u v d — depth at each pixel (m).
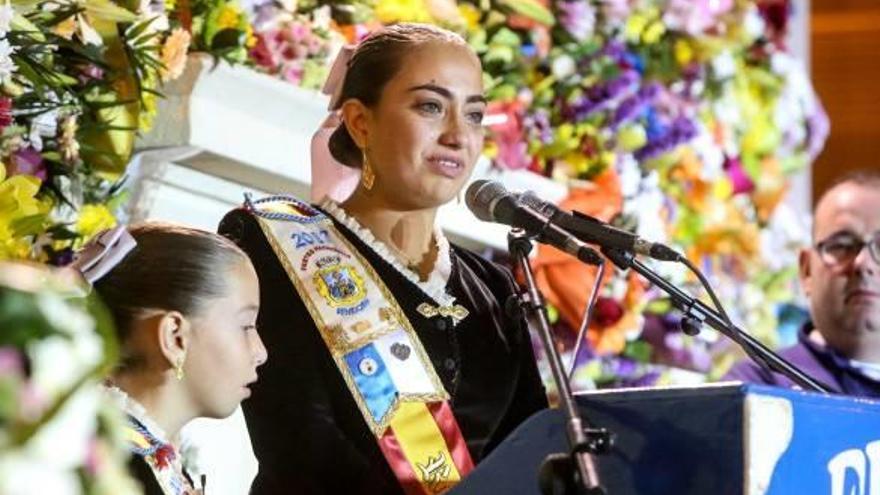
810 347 8.10
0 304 2.12
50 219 5.95
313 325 5.16
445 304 5.33
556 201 9.57
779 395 3.86
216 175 7.70
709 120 10.87
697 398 3.92
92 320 2.18
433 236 5.49
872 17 14.95
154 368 4.85
